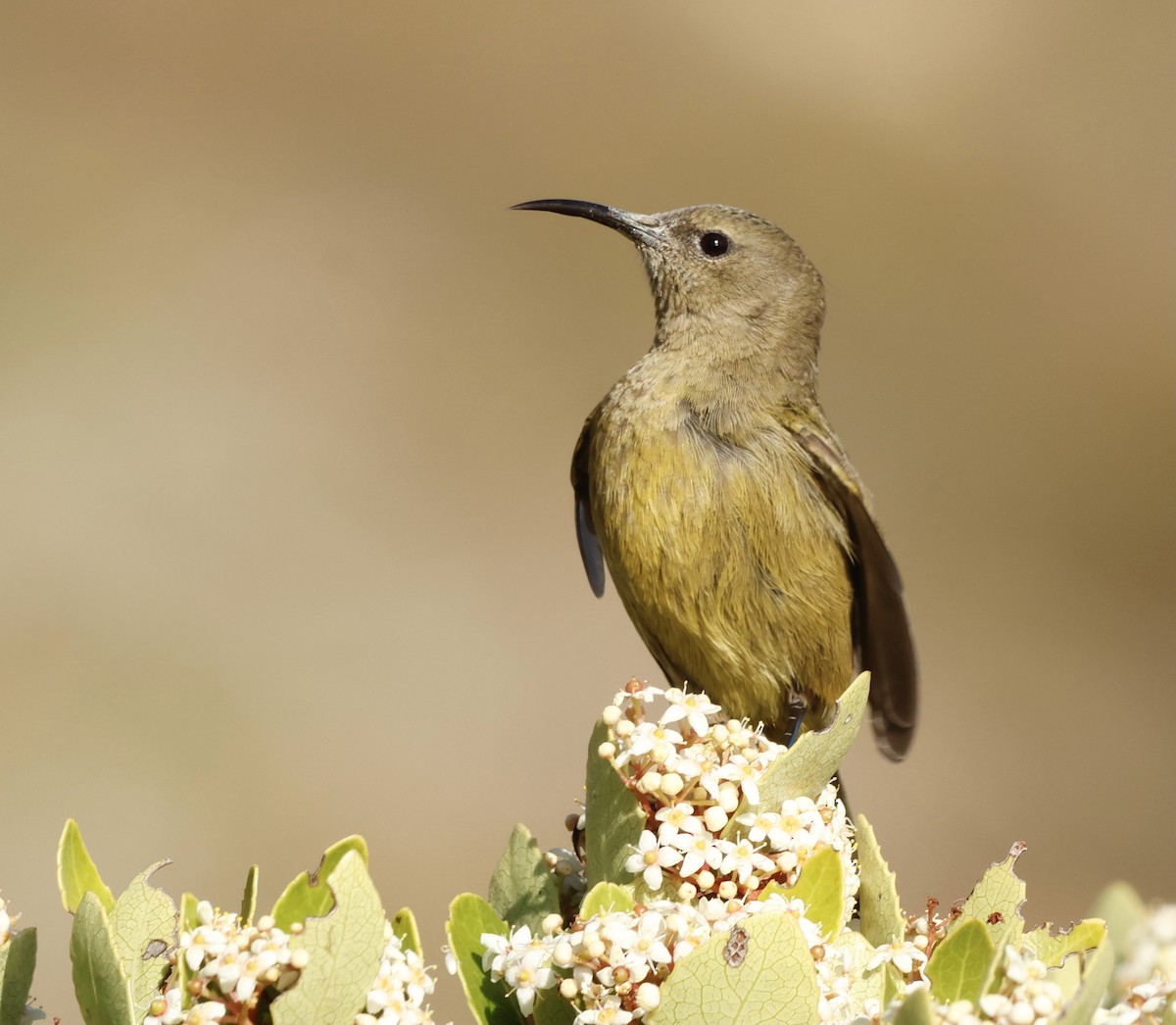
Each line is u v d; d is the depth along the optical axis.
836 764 6.36
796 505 10.36
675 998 5.21
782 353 10.86
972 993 5.59
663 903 5.60
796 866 6.12
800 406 10.74
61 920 17.45
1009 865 6.17
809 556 10.38
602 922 5.37
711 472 10.30
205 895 17.56
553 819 18.61
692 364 10.68
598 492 10.59
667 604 10.41
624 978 5.30
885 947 5.91
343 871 5.33
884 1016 5.18
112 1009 5.35
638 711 6.38
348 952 5.32
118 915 5.76
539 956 5.60
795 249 11.17
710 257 10.95
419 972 5.67
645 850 6.01
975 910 6.17
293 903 5.83
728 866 6.00
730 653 10.42
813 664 10.50
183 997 5.38
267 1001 5.54
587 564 11.46
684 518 10.27
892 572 10.27
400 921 6.16
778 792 6.30
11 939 5.92
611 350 24.52
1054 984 4.92
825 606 10.44
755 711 10.67
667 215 11.15
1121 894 6.34
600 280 25.28
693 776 6.18
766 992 5.18
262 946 5.31
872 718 10.70
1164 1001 5.39
